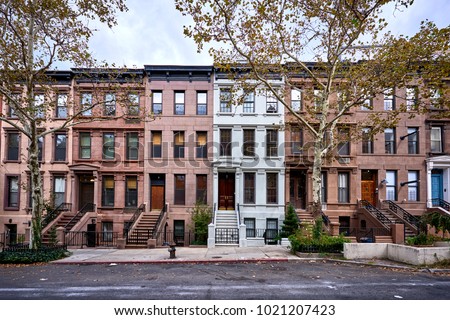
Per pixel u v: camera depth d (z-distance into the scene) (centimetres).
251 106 2067
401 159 2025
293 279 867
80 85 2006
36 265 1112
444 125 2052
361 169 2031
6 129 2002
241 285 800
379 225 1722
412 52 1108
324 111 1320
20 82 1725
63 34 1327
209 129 2033
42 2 1146
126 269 1029
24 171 1986
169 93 2047
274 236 1933
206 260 1144
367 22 1254
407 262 1063
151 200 2038
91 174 2014
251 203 1998
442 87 1155
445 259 1027
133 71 2014
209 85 2059
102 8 1232
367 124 1677
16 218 1950
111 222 1973
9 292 743
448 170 2019
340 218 1998
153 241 1538
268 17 1216
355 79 1362
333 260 1141
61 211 1869
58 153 2030
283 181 2008
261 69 1458
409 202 1984
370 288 770
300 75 2011
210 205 1956
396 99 2031
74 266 1093
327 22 1299
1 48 1203
